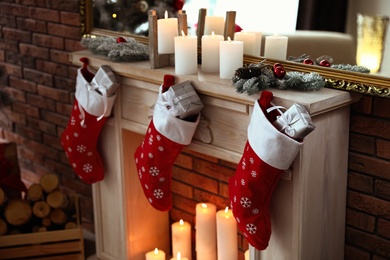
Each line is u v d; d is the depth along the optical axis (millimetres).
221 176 2490
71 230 2660
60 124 3088
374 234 2068
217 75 2115
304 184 1904
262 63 2012
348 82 1898
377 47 1838
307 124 1740
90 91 2324
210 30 2264
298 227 1935
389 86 1819
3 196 2699
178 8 2355
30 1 3027
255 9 2111
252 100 1887
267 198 1910
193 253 2750
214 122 2084
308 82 1885
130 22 2533
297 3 2004
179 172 2674
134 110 2354
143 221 2639
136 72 2238
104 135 2520
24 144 3385
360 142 2021
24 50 3168
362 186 2055
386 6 1796
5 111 3402
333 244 2104
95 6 2666
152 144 2154
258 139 1834
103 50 2375
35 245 2656
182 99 2027
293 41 2041
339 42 1933
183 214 2727
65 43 2898
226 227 2398
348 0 1888
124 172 2498
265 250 2066
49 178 2715
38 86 3152
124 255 2627
